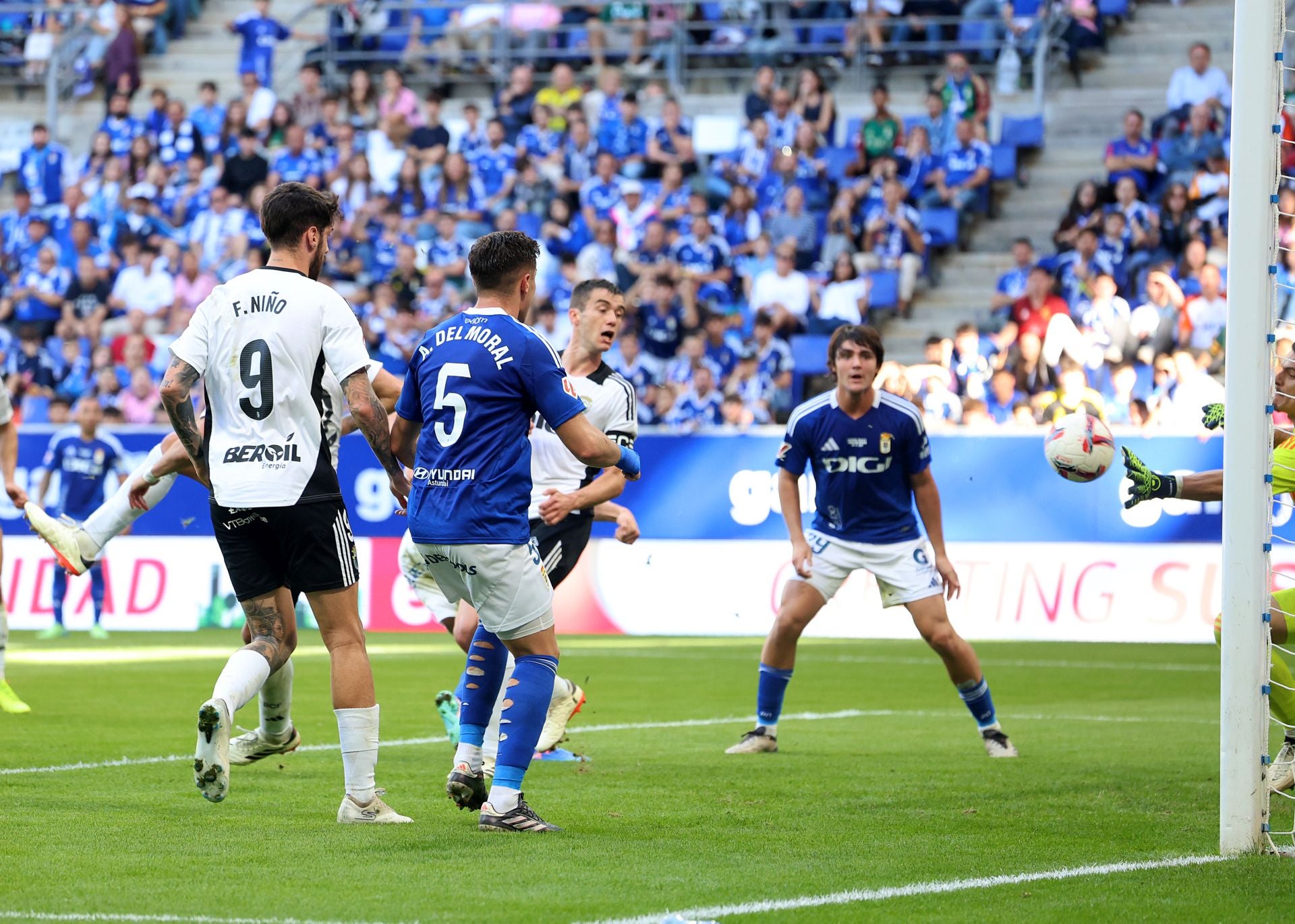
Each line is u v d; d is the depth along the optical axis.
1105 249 64.75
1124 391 59.25
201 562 60.78
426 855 17.47
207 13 91.81
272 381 19.05
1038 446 55.09
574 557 26.22
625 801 22.03
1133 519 54.31
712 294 68.56
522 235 19.70
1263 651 18.00
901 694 39.34
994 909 14.91
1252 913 14.84
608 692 39.31
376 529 59.84
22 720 31.66
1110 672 44.97
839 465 28.56
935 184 72.06
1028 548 55.25
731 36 81.12
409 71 84.69
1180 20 78.94
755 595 57.09
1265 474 17.81
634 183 72.75
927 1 78.75
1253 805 18.05
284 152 77.56
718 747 28.89
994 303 64.94
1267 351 17.73
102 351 69.25
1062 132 76.62
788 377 64.56
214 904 14.73
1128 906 15.12
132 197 78.56
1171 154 69.69
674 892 15.54
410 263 70.50
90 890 15.40
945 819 20.58
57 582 58.16
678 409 63.25
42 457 60.59
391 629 59.59
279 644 19.69
